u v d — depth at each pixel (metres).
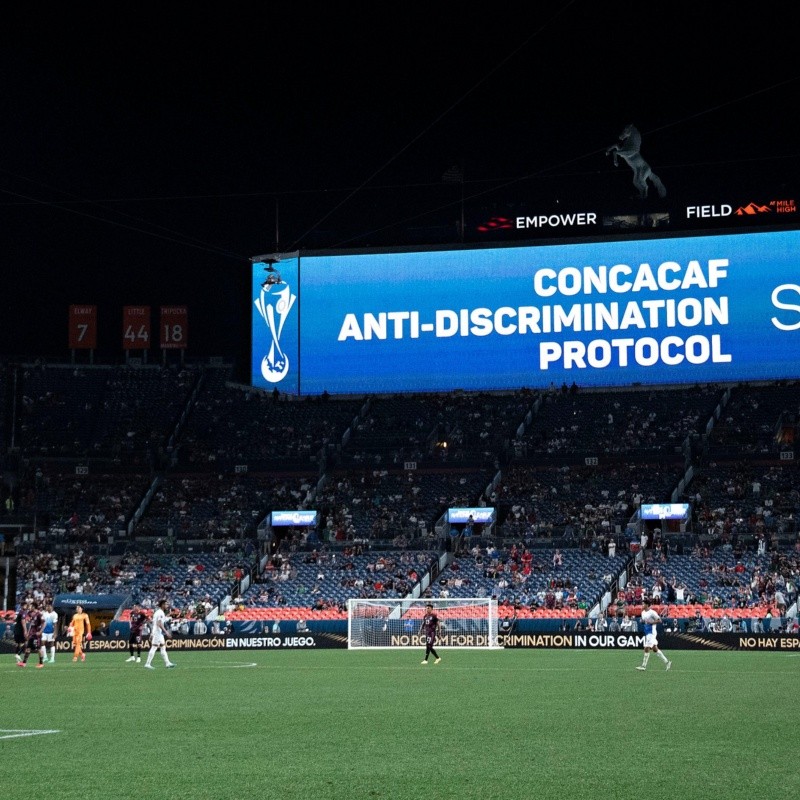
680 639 54.62
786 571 63.69
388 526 75.12
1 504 79.62
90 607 67.06
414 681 33.78
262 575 70.94
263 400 89.31
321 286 85.00
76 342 90.50
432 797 13.25
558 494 76.81
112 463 82.25
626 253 81.06
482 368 82.31
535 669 39.62
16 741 18.88
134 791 13.77
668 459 77.44
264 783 14.34
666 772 14.97
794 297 78.12
